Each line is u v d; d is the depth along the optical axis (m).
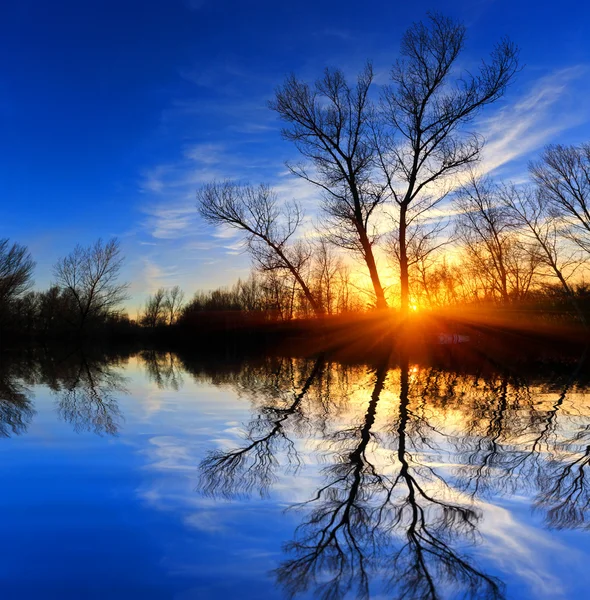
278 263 25.06
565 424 7.61
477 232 30.92
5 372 18.70
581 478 5.09
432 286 32.94
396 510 4.33
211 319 38.19
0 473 5.46
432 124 20.62
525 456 5.87
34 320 56.34
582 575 3.29
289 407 9.52
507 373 14.55
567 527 3.98
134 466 5.68
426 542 3.74
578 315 25.00
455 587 3.16
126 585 3.19
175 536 3.85
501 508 4.36
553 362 17.72
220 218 24.70
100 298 57.12
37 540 3.80
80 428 7.85
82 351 36.56
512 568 3.38
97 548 3.68
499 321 24.20
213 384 13.79
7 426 8.03
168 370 18.84
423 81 20.69
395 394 10.89
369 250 22.22
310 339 28.30
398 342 22.53
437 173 20.67
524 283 29.95
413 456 5.92
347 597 3.05
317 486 4.93
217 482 5.07
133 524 4.09
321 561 3.45
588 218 25.83
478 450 6.15
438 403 9.63
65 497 4.69
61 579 3.26
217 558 3.52
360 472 5.34
